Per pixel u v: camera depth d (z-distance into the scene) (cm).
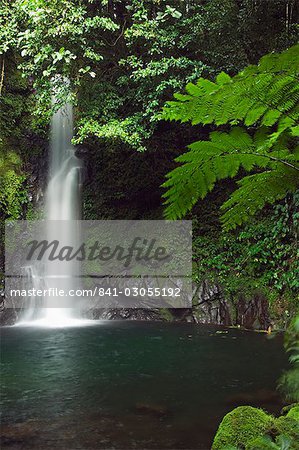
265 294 1007
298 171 194
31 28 974
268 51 991
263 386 573
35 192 1336
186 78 935
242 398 529
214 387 574
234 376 623
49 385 590
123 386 584
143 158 1300
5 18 1002
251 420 332
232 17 967
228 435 320
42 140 1366
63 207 1366
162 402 521
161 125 1243
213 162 202
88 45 987
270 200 222
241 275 1069
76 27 898
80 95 1102
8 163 1298
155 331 987
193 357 743
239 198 217
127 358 739
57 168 1380
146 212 1302
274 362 699
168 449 396
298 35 934
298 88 157
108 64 1163
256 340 877
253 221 1072
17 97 1318
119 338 912
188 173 204
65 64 923
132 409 499
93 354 769
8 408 503
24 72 1073
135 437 423
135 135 988
